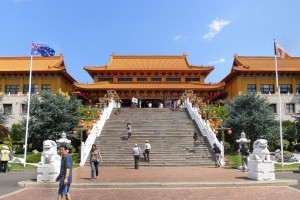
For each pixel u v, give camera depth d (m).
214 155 30.06
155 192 15.55
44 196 14.42
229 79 72.12
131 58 82.12
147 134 35.53
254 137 41.59
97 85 70.00
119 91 70.62
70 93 75.44
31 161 31.28
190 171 24.16
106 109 42.22
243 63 69.12
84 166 28.59
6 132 39.28
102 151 31.34
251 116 40.91
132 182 17.67
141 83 74.75
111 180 18.77
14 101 64.12
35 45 32.47
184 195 14.64
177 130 36.78
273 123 42.22
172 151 31.30
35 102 42.88
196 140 33.41
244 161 24.12
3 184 18.42
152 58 82.31
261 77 66.06
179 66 77.62
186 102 49.78
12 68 67.06
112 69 74.31
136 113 45.28
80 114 45.19
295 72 65.19
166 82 75.62
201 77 75.69
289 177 21.75
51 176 17.95
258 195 14.58
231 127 41.50
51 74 66.00
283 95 63.59
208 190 16.17
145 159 29.53
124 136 34.78
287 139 49.50
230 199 13.59
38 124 41.38
